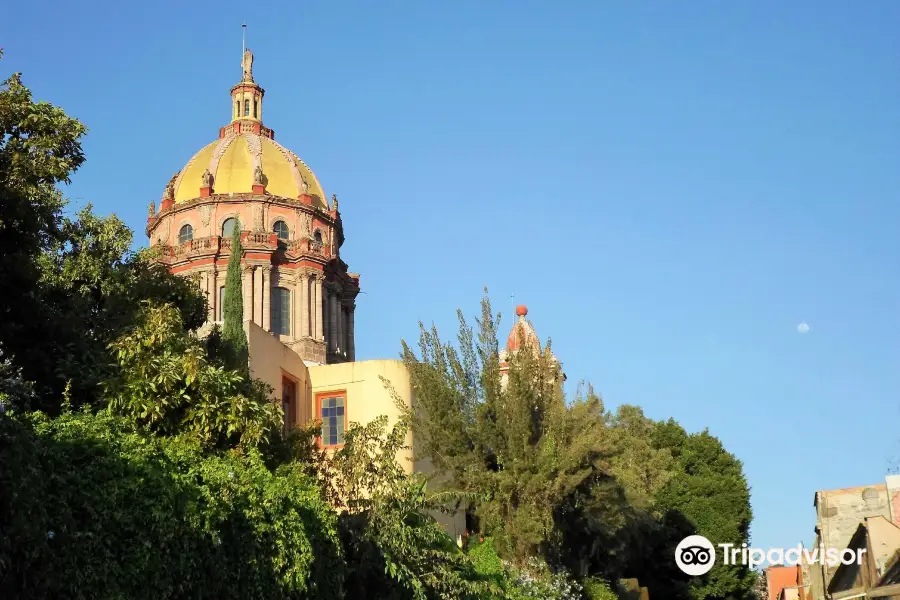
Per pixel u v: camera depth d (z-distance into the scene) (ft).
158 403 70.90
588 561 135.74
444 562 80.38
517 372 111.24
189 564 53.21
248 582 58.29
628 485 140.87
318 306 215.72
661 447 216.95
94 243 106.01
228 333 100.32
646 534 181.47
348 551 74.59
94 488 49.93
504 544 105.40
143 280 95.35
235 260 141.79
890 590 115.44
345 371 117.60
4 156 74.28
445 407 110.32
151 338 73.46
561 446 108.27
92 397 72.95
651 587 200.44
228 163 225.35
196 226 216.54
